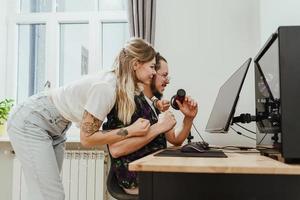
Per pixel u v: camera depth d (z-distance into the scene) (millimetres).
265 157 1154
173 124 1476
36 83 3025
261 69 1405
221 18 2498
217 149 1626
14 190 2592
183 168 854
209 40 2500
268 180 869
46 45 2969
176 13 2557
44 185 1683
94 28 2910
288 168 832
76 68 2986
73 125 2809
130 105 1501
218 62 2475
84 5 2980
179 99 1861
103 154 2531
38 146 1721
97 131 1460
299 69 960
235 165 864
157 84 1783
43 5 3043
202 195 893
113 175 1516
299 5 1553
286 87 958
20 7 3084
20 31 3098
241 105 2330
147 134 1431
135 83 1576
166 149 1533
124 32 2945
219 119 1759
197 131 2432
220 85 2455
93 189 2512
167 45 2547
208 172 852
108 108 1475
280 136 970
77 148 2645
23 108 1785
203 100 2469
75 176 2535
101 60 2908
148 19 2459
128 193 1472
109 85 1472
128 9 2508
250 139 2332
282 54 970
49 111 1762
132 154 1477
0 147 2756
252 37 2447
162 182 900
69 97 1697
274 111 1080
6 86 3000
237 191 882
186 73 2506
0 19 2969
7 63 3014
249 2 2473
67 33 3008
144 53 1545
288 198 857
